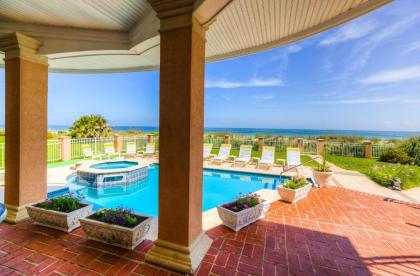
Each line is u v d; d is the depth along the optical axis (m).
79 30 3.33
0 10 2.83
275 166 8.55
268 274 2.07
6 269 2.10
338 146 10.28
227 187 6.65
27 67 3.23
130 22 3.13
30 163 3.31
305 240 2.75
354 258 2.38
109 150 10.21
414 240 2.79
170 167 2.22
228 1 2.01
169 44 2.18
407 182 5.84
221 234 2.88
